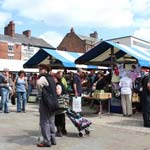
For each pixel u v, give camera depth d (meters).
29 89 18.95
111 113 14.45
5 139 8.81
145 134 9.70
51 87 7.86
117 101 14.48
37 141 8.58
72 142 8.52
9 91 14.80
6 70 14.41
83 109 15.79
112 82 14.66
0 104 14.76
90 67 22.52
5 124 11.12
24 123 11.38
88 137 9.16
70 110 9.30
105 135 9.46
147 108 10.90
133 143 8.51
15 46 53.78
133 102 14.56
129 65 15.17
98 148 7.93
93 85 16.12
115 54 17.12
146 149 7.92
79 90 12.04
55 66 19.06
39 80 7.85
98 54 16.83
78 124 9.15
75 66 18.86
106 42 15.38
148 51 17.75
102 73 16.67
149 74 11.23
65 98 9.19
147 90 10.91
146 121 10.91
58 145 8.17
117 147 8.05
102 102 15.09
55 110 8.02
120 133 9.80
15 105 17.30
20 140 8.70
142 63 14.24
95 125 11.13
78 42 62.53
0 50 51.56
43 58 20.14
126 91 13.48
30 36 60.06
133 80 14.59
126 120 12.43
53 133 8.15
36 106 17.09
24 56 55.31
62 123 9.27
